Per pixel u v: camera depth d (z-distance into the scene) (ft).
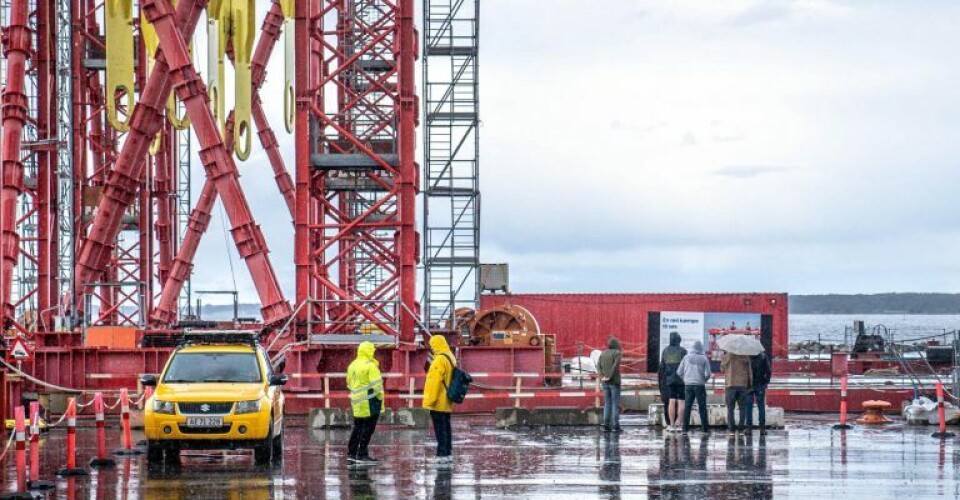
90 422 128.77
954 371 128.36
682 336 154.61
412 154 136.77
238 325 168.04
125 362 142.41
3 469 83.15
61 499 66.90
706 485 71.56
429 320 192.24
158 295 231.91
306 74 136.67
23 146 175.11
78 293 158.40
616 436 106.22
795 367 203.41
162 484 73.00
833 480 73.97
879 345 222.07
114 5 170.81
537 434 109.19
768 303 225.76
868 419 120.98
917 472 78.23
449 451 86.12
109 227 155.53
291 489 70.54
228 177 134.21
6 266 141.08
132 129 150.71
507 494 67.92
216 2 167.84
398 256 149.07
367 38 196.75
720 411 114.32
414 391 135.54
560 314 230.27
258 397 82.17
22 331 147.02
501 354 143.74
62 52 198.90
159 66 148.36
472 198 196.44
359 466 82.53
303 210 136.87
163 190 229.25
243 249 135.95
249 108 170.81
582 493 68.23
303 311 138.31
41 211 175.73
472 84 196.34
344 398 136.15
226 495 68.08
